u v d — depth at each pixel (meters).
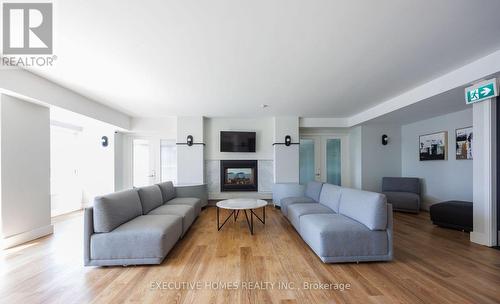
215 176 5.84
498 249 2.76
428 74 3.07
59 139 5.17
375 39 2.19
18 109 3.03
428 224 3.92
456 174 4.45
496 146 2.82
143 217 2.95
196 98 4.13
